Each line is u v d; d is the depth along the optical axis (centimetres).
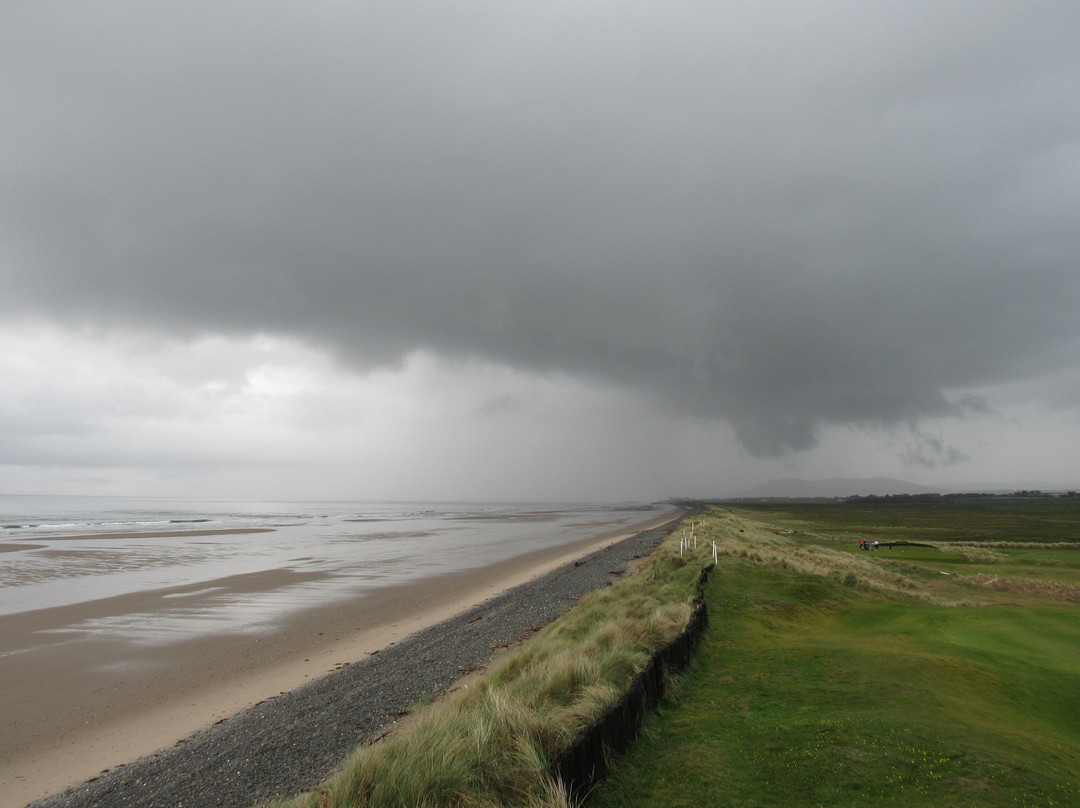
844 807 486
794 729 656
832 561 2684
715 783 544
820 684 830
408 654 1570
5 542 4956
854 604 1554
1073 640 1123
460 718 693
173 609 2233
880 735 621
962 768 540
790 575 1872
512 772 546
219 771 898
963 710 720
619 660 903
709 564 2003
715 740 642
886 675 855
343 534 6269
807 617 1401
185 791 839
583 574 2983
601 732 579
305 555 4125
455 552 4397
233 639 1797
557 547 4866
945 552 3875
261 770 891
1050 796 487
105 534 5975
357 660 1573
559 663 900
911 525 7688
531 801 496
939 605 1702
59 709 1237
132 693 1334
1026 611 1361
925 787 509
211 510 15788
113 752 1030
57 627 1945
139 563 3594
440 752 572
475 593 2597
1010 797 485
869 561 2995
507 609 2145
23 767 977
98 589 2652
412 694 1220
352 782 543
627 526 8431
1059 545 4422
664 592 1683
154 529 6881
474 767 553
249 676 1449
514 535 6331
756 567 2070
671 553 2888
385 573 3216
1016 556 3678
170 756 984
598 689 738
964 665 905
